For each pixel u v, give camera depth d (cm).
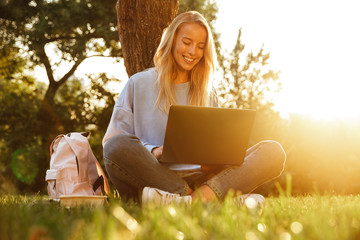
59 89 2191
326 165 759
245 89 1664
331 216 179
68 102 2108
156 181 281
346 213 192
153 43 457
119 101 331
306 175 770
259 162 291
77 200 260
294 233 132
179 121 271
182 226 142
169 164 305
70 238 125
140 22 455
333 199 318
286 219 175
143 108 328
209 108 272
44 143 1955
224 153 280
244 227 142
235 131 278
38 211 211
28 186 1941
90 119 2031
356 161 750
